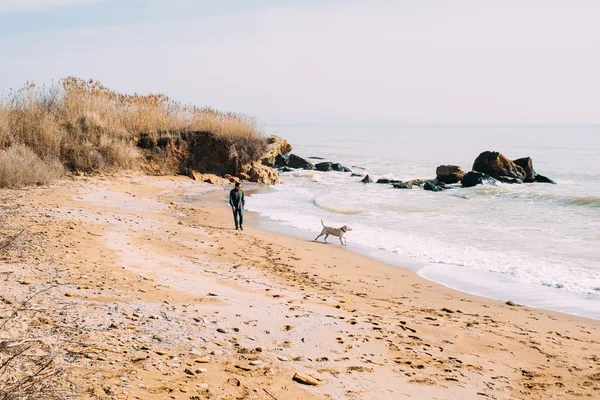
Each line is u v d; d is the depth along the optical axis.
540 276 14.05
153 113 36.22
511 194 31.23
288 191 32.88
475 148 95.56
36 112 29.33
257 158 38.66
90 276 9.46
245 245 16.25
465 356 7.73
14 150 24.50
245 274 12.27
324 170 49.06
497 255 16.47
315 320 8.52
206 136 36.19
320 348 7.20
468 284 13.38
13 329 5.98
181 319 7.58
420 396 5.95
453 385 6.43
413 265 15.36
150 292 8.95
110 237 13.88
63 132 29.47
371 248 17.59
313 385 5.81
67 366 5.14
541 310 11.37
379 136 185.62
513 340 8.82
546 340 9.04
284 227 21.05
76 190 23.67
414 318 9.66
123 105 35.72
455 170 38.38
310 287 11.81
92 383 4.83
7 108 28.22
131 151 32.59
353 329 8.30
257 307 9.01
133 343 6.24
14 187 21.83
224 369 5.86
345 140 143.75
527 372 7.34
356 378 6.25
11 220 14.07
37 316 6.69
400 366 6.89
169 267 11.77
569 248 17.41
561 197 28.81
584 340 9.28
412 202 28.67
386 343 7.80
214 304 8.81
